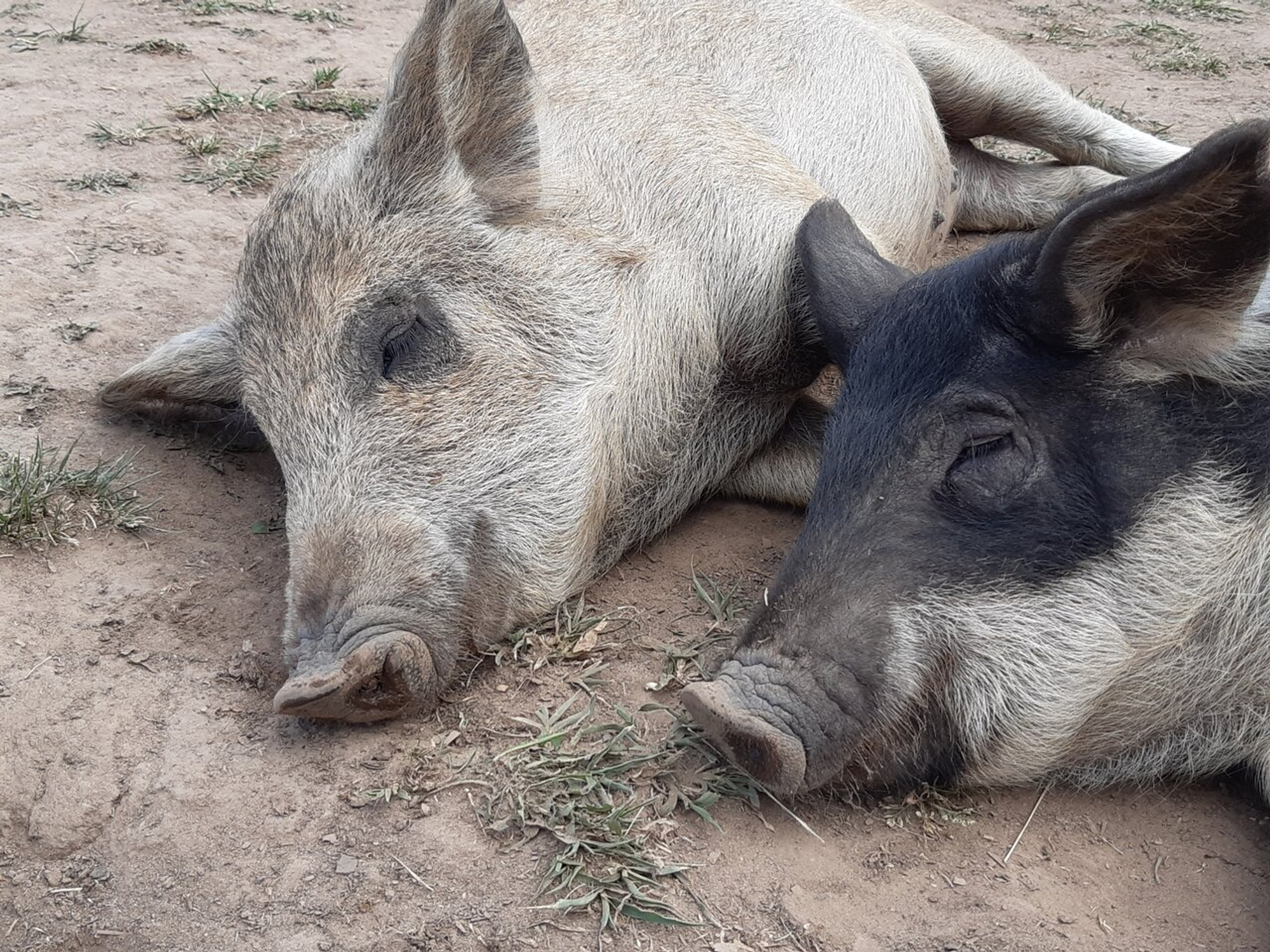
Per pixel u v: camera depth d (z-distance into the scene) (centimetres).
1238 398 140
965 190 212
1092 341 139
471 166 156
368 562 146
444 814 139
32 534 157
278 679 148
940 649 139
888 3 199
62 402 172
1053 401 140
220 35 301
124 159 222
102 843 140
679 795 139
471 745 143
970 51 197
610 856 136
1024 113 198
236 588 155
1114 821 141
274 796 141
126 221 199
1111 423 139
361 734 144
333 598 145
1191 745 143
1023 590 139
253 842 138
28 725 145
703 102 176
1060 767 142
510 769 141
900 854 138
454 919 134
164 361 166
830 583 139
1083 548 139
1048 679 139
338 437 149
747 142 172
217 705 147
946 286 145
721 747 137
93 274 188
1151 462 139
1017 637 139
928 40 196
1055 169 211
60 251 192
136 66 274
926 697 139
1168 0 373
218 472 167
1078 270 136
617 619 153
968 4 368
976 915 134
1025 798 142
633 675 148
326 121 247
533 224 158
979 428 140
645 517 161
